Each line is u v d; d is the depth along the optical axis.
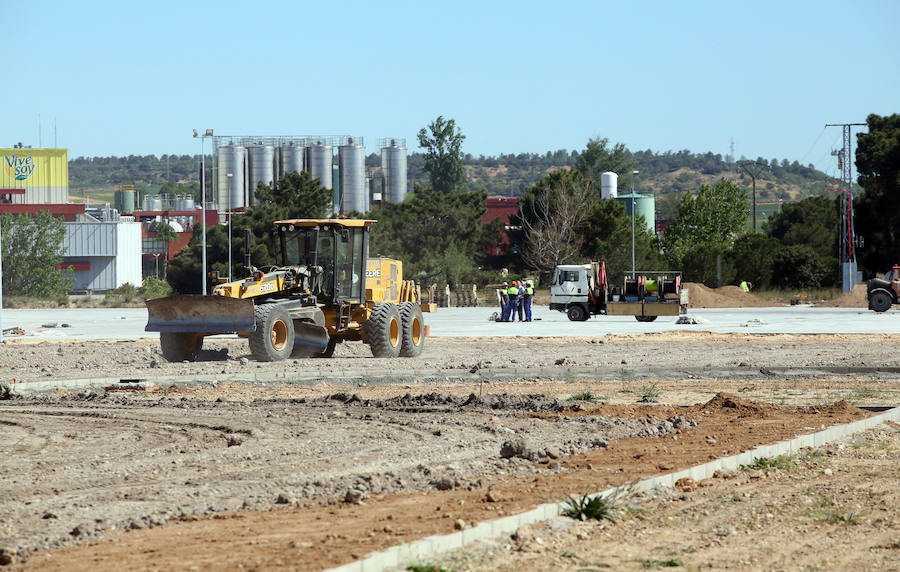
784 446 29.48
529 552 18.59
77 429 34.19
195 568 16.75
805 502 23.08
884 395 44.19
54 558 17.62
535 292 199.25
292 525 20.02
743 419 35.75
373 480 24.05
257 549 17.98
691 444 30.19
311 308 61.25
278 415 37.00
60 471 26.19
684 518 21.50
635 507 22.16
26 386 47.31
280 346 59.47
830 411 37.22
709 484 24.84
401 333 65.00
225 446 30.30
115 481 24.89
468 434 32.12
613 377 53.03
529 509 21.16
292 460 27.69
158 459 27.97
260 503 22.11
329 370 53.66
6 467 26.86
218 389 47.84
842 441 31.66
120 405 40.94
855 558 18.53
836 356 62.59
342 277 63.38
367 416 36.38
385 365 57.00
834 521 21.34
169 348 60.09
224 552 17.81
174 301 57.66
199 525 20.14
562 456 28.34
